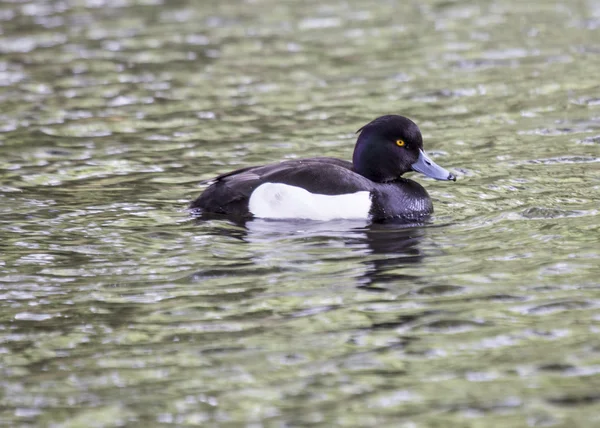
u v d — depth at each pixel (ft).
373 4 87.56
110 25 80.48
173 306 31.89
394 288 32.89
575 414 24.84
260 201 39.78
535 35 74.49
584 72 64.39
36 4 88.84
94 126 56.08
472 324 29.99
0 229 39.37
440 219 40.09
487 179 45.55
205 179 46.39
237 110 58.95
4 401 26.27
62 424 25.09
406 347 28.66
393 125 41.22
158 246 37.24
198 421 25.08
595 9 82.28
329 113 57.98
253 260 35.68
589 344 28.40
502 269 34.19
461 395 25.96
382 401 25.80
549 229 38.24
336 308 31.45
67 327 30.55
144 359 28.40
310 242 37.35
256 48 73.20
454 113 57.31
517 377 26.76
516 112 56.95
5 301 32.55
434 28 78.02
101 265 35.50
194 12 85.10
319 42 74.64
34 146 52.31
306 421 24.93
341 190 39.68
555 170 46.39
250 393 26.37
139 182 46.06
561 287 32.42
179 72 67.21
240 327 30.27
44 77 66.13
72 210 41.78
